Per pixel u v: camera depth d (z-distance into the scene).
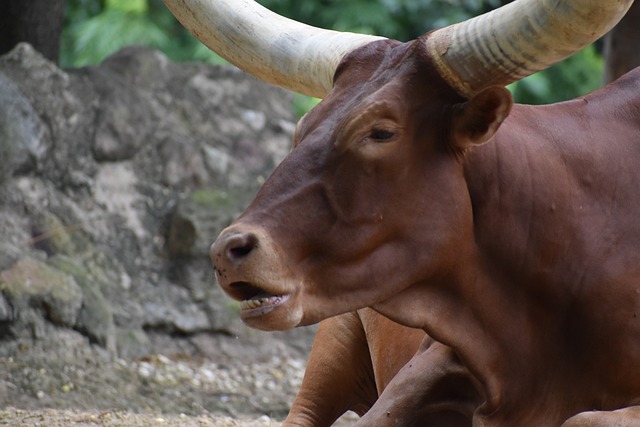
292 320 9.12
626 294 9.91
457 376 10.55
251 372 19.55
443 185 9.56
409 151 9.45
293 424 12.61
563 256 10.04
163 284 20.70
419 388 10.59
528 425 10.24
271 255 8.98
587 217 10.10
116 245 20.81
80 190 21.08
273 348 20.36
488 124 9.44
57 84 21.30
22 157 20.48
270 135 23.20
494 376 10.13
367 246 9.34
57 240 20.12
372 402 13.09
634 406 9.48
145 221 21.34
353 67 9.84
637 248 10.06
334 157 9.33
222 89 23.34
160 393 18.23
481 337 10.05
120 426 15.17
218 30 10.58
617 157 10.32
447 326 9.92
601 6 8.73
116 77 22.36
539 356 10.17
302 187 9.28
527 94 33.97
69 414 15.88
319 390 12.82
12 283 18.67
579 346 10.05
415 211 9.48
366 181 9.33
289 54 10.42
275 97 23.84
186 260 20.94
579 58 34.53
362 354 12.78
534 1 9.02
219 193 21.84
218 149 22.59
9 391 17.34
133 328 19.73
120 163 21.70
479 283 9.95
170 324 20.08
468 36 9.38
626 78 10.89
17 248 19.58
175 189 21.92
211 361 19.86
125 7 32.59
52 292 18.83
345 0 33.03
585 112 10.57
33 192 20.56
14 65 21.00
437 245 9.54
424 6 33.12
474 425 10.25
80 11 34.78
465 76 9.40
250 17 10.57
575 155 10.22
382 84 9.56
